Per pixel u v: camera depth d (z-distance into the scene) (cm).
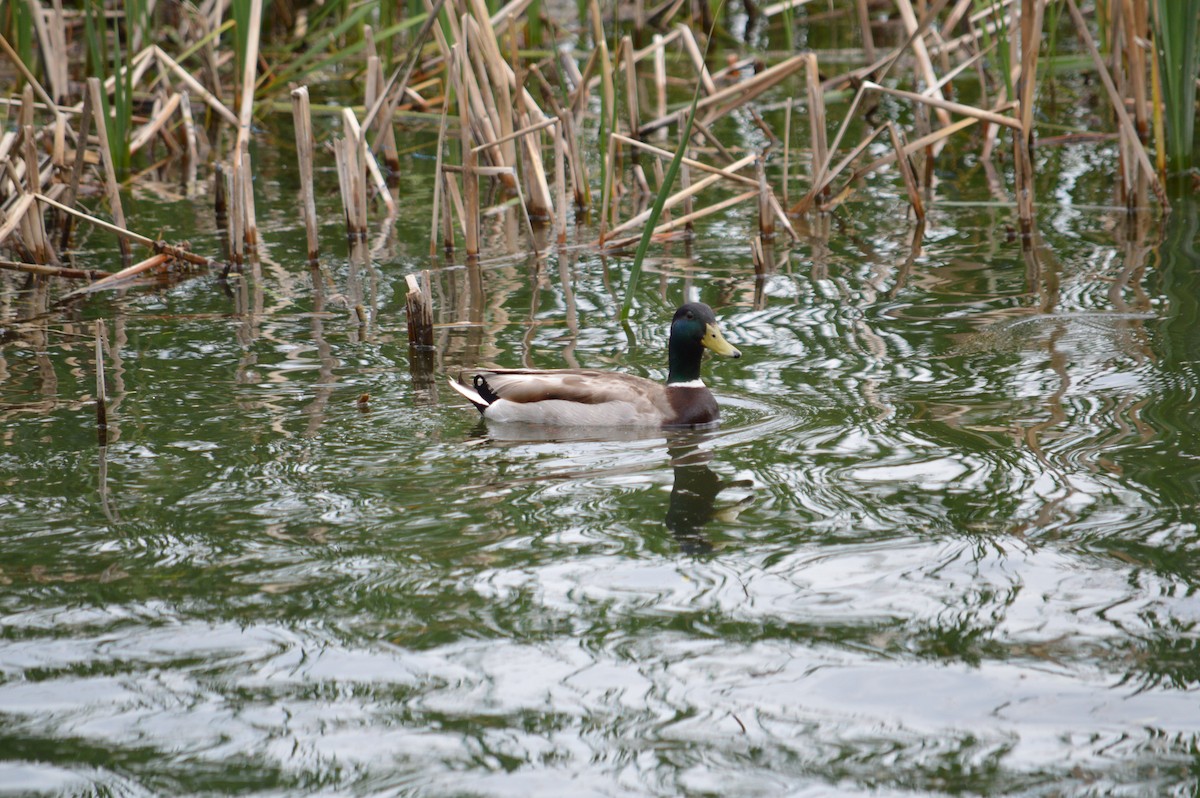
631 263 1966
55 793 725
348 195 2097
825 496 1112
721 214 2262
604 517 1084
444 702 809
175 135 2825
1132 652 848
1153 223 2055
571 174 2267
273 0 3531
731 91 2458
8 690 824
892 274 1856
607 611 916
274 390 1421
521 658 857
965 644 863
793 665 843
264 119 3041
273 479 1169
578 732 777
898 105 2944
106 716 796
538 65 2589
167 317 1711
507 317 1703
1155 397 1311
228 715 797
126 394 1403
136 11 2795
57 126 2155
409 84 3012
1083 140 2617
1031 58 1947
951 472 1148
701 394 1342
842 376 1434
